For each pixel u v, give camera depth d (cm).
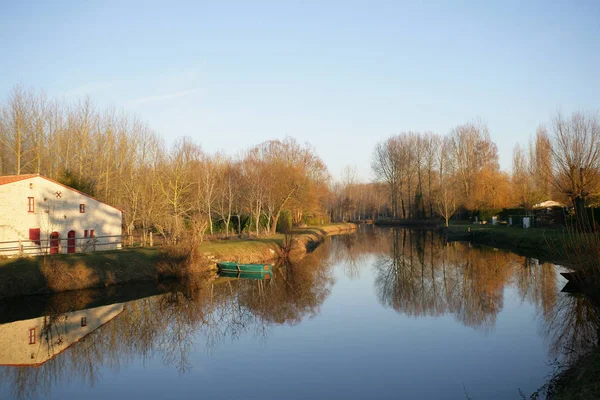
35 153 4547
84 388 1302
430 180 8531
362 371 1402
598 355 1223
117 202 4784
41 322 2002
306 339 1762
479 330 1814
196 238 3147
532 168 5853
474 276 3072
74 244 3409
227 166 5678
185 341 1755
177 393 1259
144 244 3766
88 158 4781
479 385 1257
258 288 2844
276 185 5303
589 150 3152
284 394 1238
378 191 10588
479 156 7212
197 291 2717
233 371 1426
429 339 1722
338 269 3669
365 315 2134
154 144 4847
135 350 1650
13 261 2588
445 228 6912
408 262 3916
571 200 3347
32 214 3147
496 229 5391
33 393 1266
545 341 1627
